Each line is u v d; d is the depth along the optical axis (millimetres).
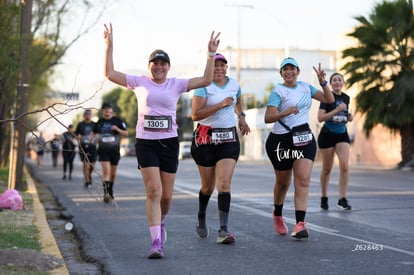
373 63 62188
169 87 15711
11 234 18188
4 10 33281
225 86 17391
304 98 18172
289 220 22062
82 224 22219
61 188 40156
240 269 14312
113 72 15672
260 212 24828
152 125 15602
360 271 13859
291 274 13711
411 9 61000
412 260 15016
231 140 17328
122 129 31047
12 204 25078
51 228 22188
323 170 24672
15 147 34938
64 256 16984
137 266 14867
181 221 22375
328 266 14445
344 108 23141
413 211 24422
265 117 18172
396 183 40969
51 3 48719
